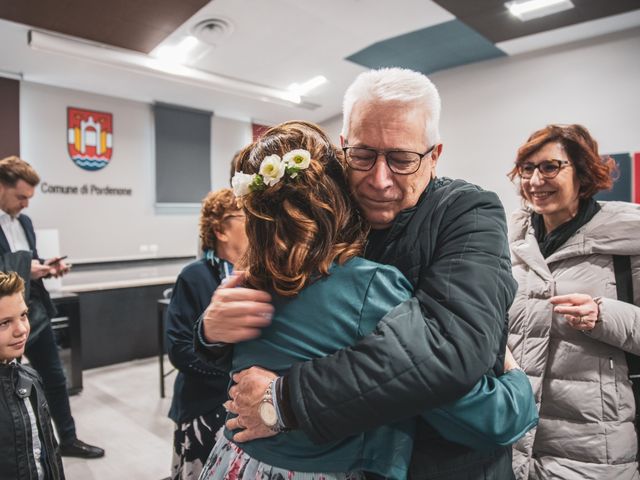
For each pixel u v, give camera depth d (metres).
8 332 1.65
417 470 0.74
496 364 0.78
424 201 0.80
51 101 6.04
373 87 0.74
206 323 0.76
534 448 1.32
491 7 4.38
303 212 0.70
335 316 0.68
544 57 5.60
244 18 4.66
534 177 1.35
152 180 7.09
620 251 1.25
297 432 0.70
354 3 4.34
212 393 1.52
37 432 1.69
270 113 7.75
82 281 5.43
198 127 7.54
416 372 0.59
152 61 5.47
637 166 4.98
